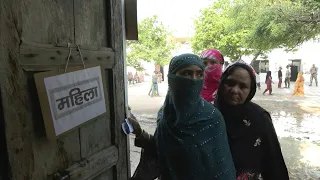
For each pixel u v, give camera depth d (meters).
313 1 6.64
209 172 1.30
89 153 1.46
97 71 1.46
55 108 1.17
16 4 1.02
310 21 6.71
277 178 1.54
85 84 1.36
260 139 1.52
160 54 18.69
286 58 21.36
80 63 1.34
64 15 1.27
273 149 1.54
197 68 1.31
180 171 1.34
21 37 1.04
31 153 1.10
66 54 1.25
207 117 1.35
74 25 1.33
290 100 11.77
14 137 1.02
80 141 1.39
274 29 6.74
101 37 1.56
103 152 1.55
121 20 1.73
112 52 1.63
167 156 1.38
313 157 4.97
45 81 1.13
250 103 1.59
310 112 9.03
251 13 7.71
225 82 1.59
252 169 1.50
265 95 13.51
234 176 1.36
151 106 11.11
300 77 13.23
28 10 1.08
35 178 1.12
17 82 1.03
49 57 1.16
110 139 1.65
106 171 1.62
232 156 1.50
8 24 0.99
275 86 18.11
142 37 18.47
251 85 1.56
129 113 1.96
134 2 1.99
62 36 1.25
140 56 18.59
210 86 2.11
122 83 1.75
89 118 1.39
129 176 1.87
